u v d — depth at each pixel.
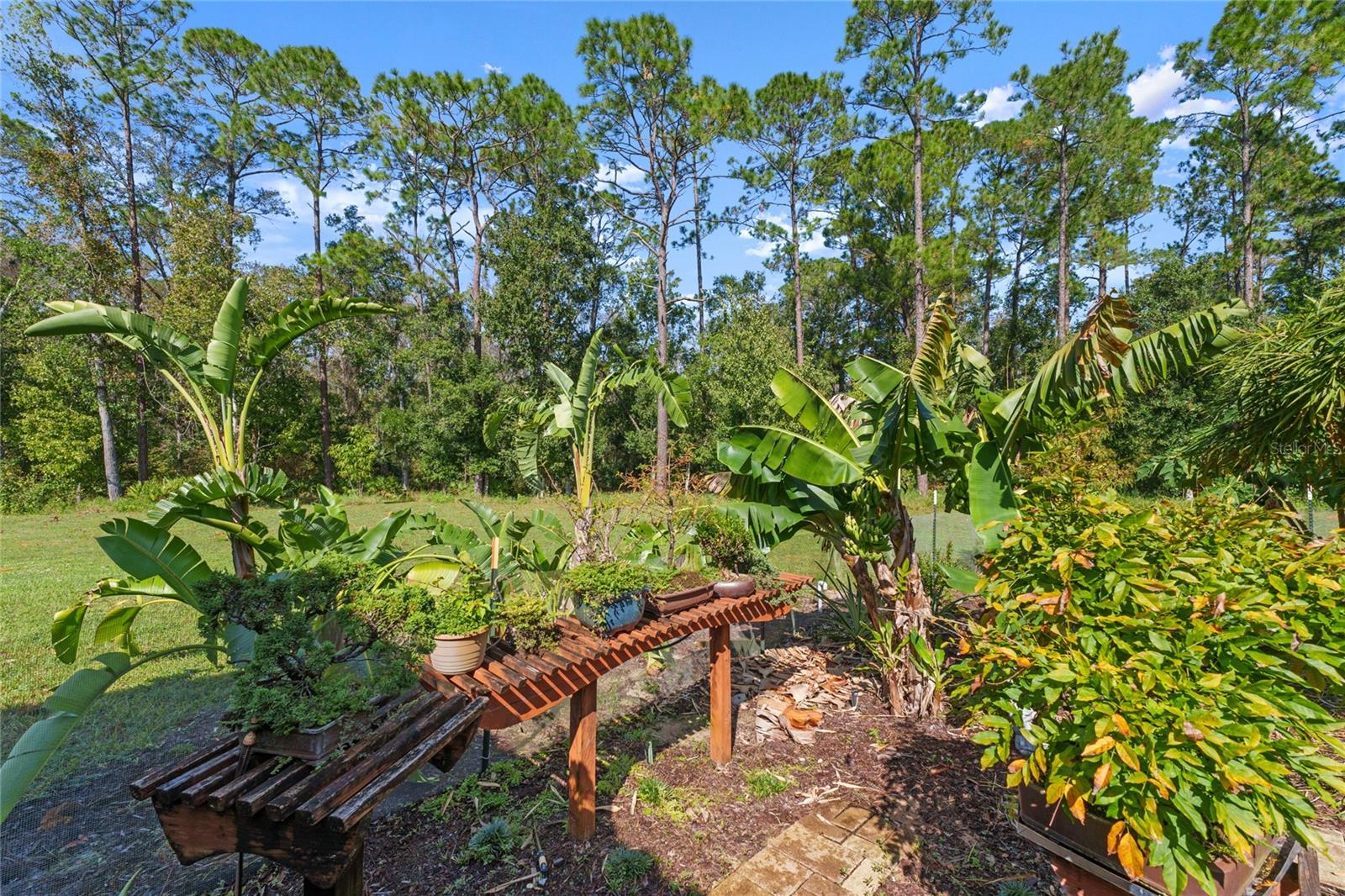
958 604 5.56
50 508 16.47
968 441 4.04
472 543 4.43
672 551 4.99
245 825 1.47
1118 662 1.80
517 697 2.41
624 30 17.19
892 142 17.52
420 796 3.24
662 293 19.81
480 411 21.11
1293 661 1.93
